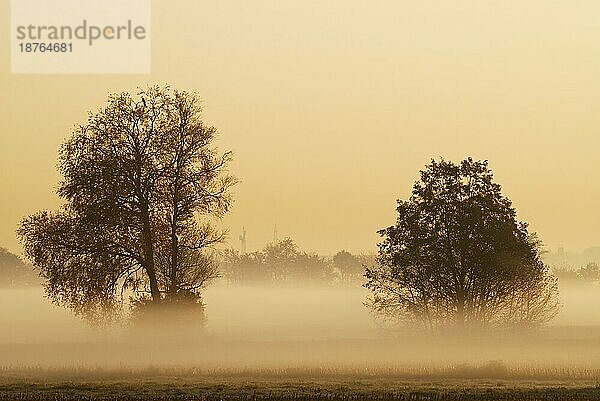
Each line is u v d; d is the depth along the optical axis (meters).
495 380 58.81
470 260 86.00
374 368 64.81
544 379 59.59
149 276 83.25
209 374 61.62
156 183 83.12
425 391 52.66
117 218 81.50
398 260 87.44
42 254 82.12
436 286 87.00
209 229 84.94
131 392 52.47
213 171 84.75
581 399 49.81
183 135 84.00
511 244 86.19
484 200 87.25
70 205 82.12
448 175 88.12
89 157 82.12
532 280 86.06
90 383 56.16
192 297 84.06
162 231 83.88
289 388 54.09
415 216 87.69
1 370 64.38
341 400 49.91
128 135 83.31
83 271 82.06
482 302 86.81
